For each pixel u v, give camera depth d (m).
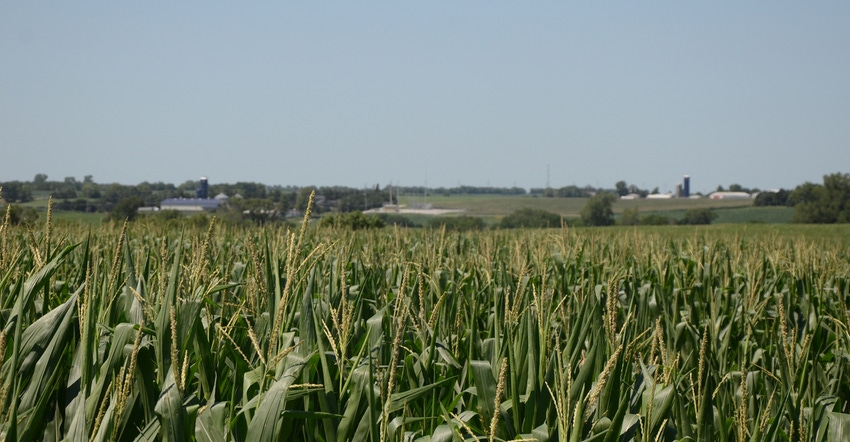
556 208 146.38
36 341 3.74
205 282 4.83
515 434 4.14
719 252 16.77
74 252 10.23
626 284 9.69
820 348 7.91
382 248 15.04
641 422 4.11
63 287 6.14
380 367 4.39
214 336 4.86
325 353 4.20
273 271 4.83
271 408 3.54
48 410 3.81
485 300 8.65
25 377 3.72
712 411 4.59
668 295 10.35
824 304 9.73
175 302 4.19
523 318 4.84
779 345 5.48
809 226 67.00
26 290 4.18
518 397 4.27
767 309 9.88
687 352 6.77
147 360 3.84
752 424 5.31
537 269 10.24
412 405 4.96
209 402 4.02
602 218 89.94
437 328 5.91
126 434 3.80
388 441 4.04
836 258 13.68
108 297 4.89
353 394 4.00
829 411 4.69
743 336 8.52
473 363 4.44
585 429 4.04
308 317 4.36
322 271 7.73
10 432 3.25
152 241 12.88
